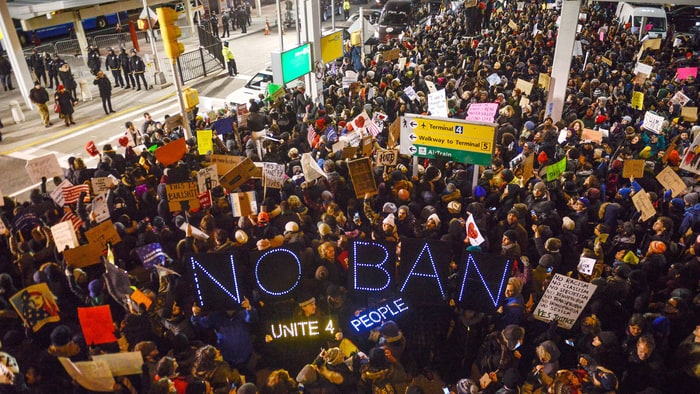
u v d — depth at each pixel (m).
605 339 5.41
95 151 10.84
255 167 8.94
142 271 6.82
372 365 5.13
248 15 40.38
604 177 9.56
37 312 5.66
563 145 10.98
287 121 13.39
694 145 9.08
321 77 17.72
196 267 5.95
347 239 6.87
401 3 30.72
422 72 17.55
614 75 16.58
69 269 6.50
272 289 6.22
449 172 9.80
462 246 7.14
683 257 6.98
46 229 7.63
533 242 7.33
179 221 7.97
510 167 9.60
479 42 22.94
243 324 6.12
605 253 7.29
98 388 5.03
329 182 8.70
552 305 5.94
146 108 20.72
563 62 13.71
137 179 9.67
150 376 5.01
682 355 5.24
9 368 4.91
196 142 12.05
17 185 14.13
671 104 13.62
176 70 11.38
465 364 6.48
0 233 7.44
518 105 13.75
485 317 6.25
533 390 5.16
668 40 22.75
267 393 5.07
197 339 6.31
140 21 23.08
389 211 7.75
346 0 40.53
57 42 28.47
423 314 6.45
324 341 6.45
